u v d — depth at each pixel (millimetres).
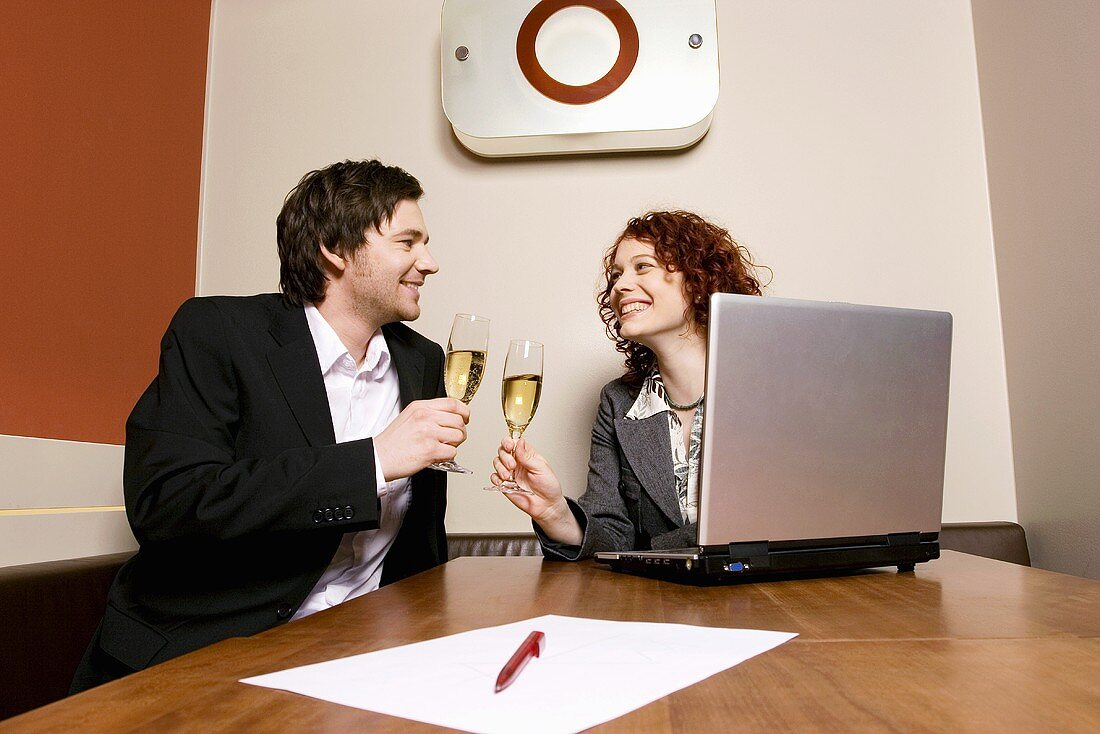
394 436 1119
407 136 2236
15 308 1526
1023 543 1790
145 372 1982
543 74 2057
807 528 1028
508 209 2160
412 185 1520
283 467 1089
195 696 467
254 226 2254
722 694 466
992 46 2025
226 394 1270
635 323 1601
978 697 452
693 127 2021
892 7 2152
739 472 981
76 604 1309
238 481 1081
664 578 1075
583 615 764
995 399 1998
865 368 1044
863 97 2123
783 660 554
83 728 408
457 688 478
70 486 1593
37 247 1597
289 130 2287
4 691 1127
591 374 2070
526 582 1038
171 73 2141
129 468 1186
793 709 434
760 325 978
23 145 1564
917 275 2049
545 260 2129
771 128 2129
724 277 1631
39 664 1201
